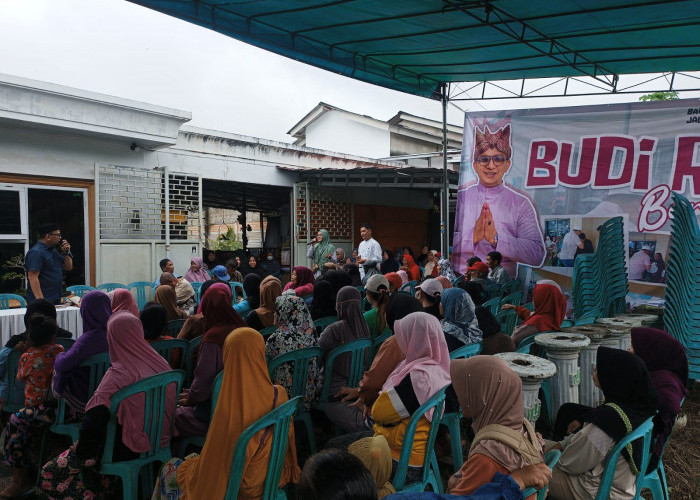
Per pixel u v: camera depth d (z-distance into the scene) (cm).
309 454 339
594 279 667
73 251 773
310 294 548
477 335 349
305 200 1102
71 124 696
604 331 399
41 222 738
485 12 541
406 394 233
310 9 530
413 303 329
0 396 346
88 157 776
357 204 1226
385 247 1304
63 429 301
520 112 766
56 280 568
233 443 198
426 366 241
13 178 705
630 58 704
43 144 728
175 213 889
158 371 262
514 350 362
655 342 266
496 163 786
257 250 1427
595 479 224
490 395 191
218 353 295
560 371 357
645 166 689
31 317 329
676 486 318
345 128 1767
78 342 292
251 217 1809
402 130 1648
